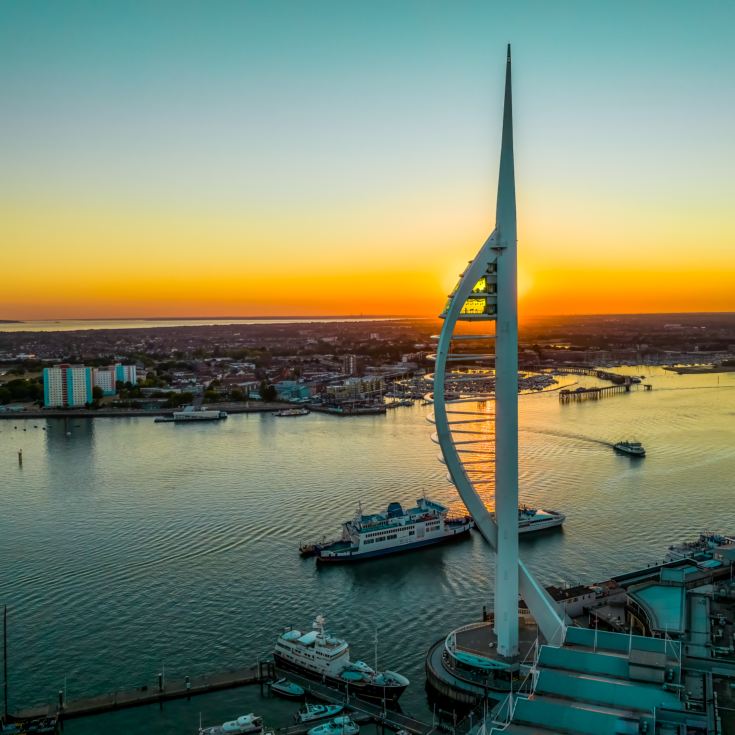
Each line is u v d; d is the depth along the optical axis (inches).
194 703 5866.1
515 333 5733.3
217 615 7342.5
